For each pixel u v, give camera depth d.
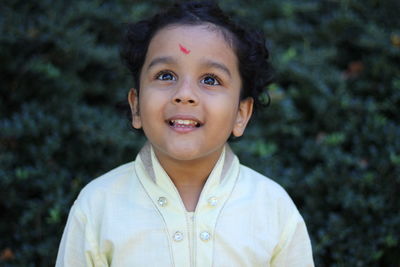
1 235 2.56
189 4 1.67
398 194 2.59
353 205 2.52
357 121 2.92
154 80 1.51
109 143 2.68
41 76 2.80
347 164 2.67
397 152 2.67
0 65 2.80
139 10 3.16
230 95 1.53
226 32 1.56
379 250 2.52
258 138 2.90
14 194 2.51
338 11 3.39
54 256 2.38
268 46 2.96
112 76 3.11
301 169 2.81
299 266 1.66
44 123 2.62
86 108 2.80
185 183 1.60
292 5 3.30
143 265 1.50
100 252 1.54
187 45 1.48
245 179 1.66
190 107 1.45
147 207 1.56
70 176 2.65
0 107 2.83
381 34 3.18
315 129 3.02
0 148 2.60
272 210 1.63
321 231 2.49
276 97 2.87
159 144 1.49
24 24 2.88
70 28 3.02
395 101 2.99
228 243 1.54
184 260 1.51
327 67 3.15
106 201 1.58
